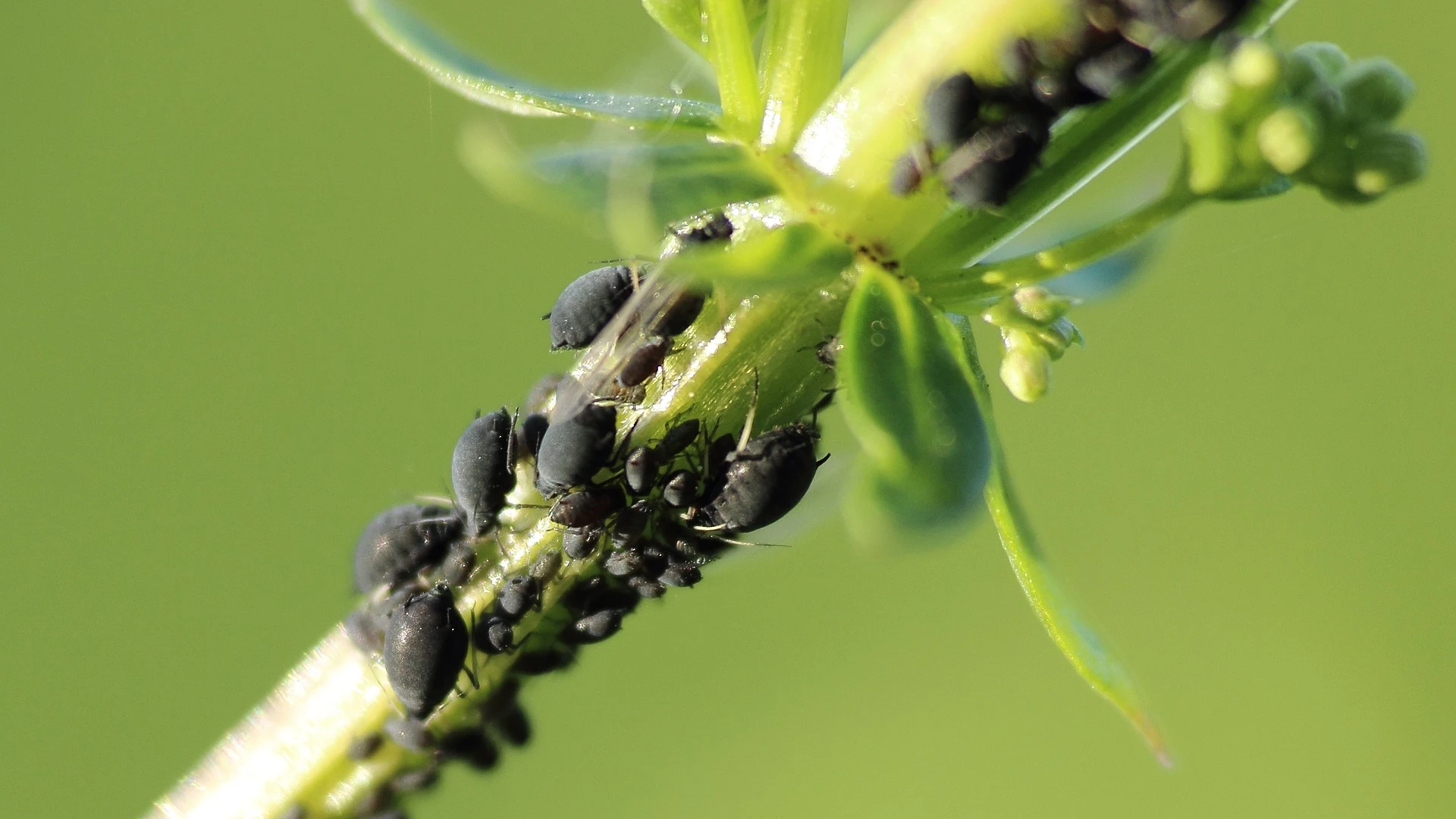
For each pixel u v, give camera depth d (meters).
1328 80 0.07
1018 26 0.07
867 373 0.07
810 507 0.07
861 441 0.07
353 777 0.08
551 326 0.07
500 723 0.08
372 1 0.07
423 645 0.08
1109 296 0.07
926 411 0.07
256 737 0.08
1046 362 0.07
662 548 0.07
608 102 0.07
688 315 0.07
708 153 0.07
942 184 0.07
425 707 0.08
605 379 0.07
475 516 0.08
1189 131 0.07
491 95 0.07
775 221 0.07
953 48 0.07
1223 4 0.07
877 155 0.07
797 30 0.07
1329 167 0.07
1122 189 0.07
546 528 0.08
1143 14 0.07
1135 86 0.07
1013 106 0.07
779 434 0.07
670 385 0.07
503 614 0.08
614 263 0.07
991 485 0.07
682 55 0.07
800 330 0.07
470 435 0.08
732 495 0.07
